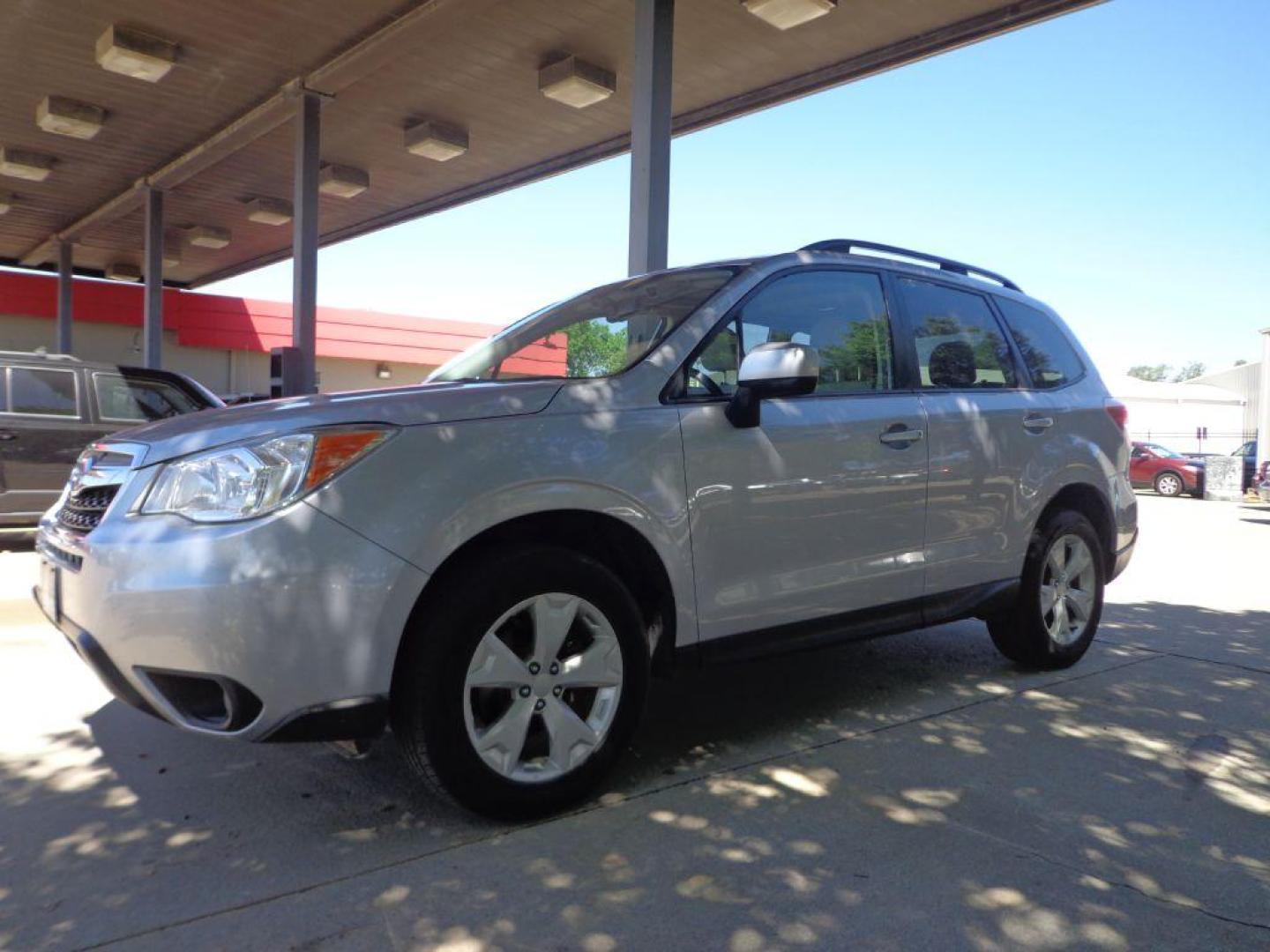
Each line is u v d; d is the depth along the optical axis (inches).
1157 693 179.8
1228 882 105.2
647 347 136.5
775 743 147.7
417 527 106.4
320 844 110.5
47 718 153.9
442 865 105.5
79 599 112.7
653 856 108.5
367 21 393.1
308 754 139.4
